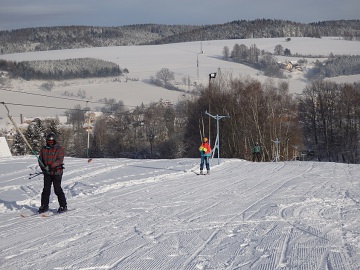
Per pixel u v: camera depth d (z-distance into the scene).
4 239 7.46
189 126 53.34
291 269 5.48
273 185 13.70
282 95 52.97
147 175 17.03
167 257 6.16
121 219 8.82
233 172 18.22
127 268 5.70
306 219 8.42
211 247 6.61
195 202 10.66
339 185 13.39
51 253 6.50
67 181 15.69
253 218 8.62
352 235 7.11
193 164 21.28
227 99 48.72
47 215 9.52
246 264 5.74
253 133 47.53
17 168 20.86
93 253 6.43
